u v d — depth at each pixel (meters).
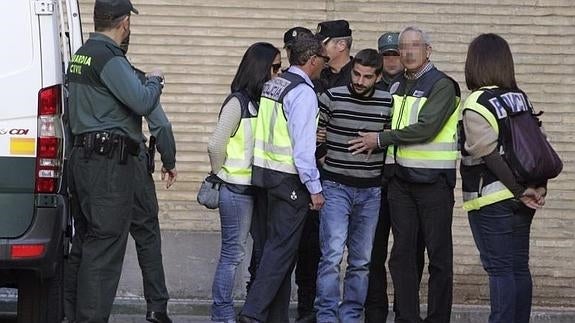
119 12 14.05
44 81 14.19
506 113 13.84
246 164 15.51
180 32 20.86
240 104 15.44
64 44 17.31
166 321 16.19
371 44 20.92
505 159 13.84
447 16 20.94
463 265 20.95
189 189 20.89
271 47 15.71
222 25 20.88
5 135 14.05
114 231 13.92
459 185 20.92
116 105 13.88
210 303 20.19
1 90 14.07
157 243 16.11
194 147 20.92
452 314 20.06
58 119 14.23
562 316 20.20
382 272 16.30
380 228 16.16
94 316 13.91
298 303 17.64
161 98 20.84
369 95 15.63
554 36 20.94
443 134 15.23
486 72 14.10
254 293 15.12
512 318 14.06
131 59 20.80
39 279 14.87
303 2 20.94
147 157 15.93
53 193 14.16
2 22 14.19
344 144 15.71
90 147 13.77
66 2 18.86
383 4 20.92
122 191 13.92
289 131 14.99
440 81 15.19
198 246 20.78
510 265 14.08
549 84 20.95
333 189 15.75
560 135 20.94
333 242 15.71
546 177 13.94
